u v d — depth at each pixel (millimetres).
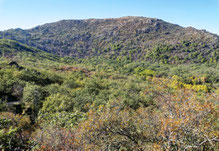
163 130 4004
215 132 3980
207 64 78375
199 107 4297
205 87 43344
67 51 115750
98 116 5816
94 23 165250
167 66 81750
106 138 5309
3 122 8008
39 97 16094
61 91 19750
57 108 13062
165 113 5605
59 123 8180
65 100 14820
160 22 142375
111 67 75750
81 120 8039
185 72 70125
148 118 6059
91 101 17422
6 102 14273
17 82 19156
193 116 4055
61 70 47250
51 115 10750
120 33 135875
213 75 61406
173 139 3668
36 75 26609
